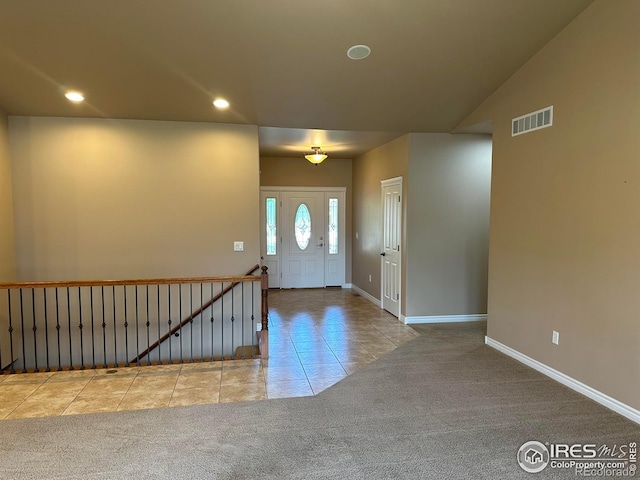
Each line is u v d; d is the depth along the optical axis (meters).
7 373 3.83
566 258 3.51
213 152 5.04
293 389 3.50
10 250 4.61
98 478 2.31
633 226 2.90
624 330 2.98
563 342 3.56
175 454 2.53
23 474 2.35
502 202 4.38
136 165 4.89
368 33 3.45
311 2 3.09
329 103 4.59
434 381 3.65
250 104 4.56
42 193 4.72
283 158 8.26
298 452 2.55
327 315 6.19
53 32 3.32
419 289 5.64
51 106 4.47
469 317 5.80
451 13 3.24
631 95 2.89
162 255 4.99
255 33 3.41
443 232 5.63
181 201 4.99
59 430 2.82
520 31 3.48
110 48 3.54
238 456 2.51
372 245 7.12
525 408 3.12
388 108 4.75
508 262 4.30
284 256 8.44
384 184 6.46
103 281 3.91
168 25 3.28
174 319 5.10
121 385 3.58
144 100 4.41
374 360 4.21
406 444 2.64
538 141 3.81
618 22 2.97
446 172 5.57
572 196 3.43
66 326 4.88
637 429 2.81
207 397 3.34
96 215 4.84
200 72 3.93
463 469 2.38
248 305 5.21
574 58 3.37
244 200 5.11
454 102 4.66
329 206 8.48
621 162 2.98
